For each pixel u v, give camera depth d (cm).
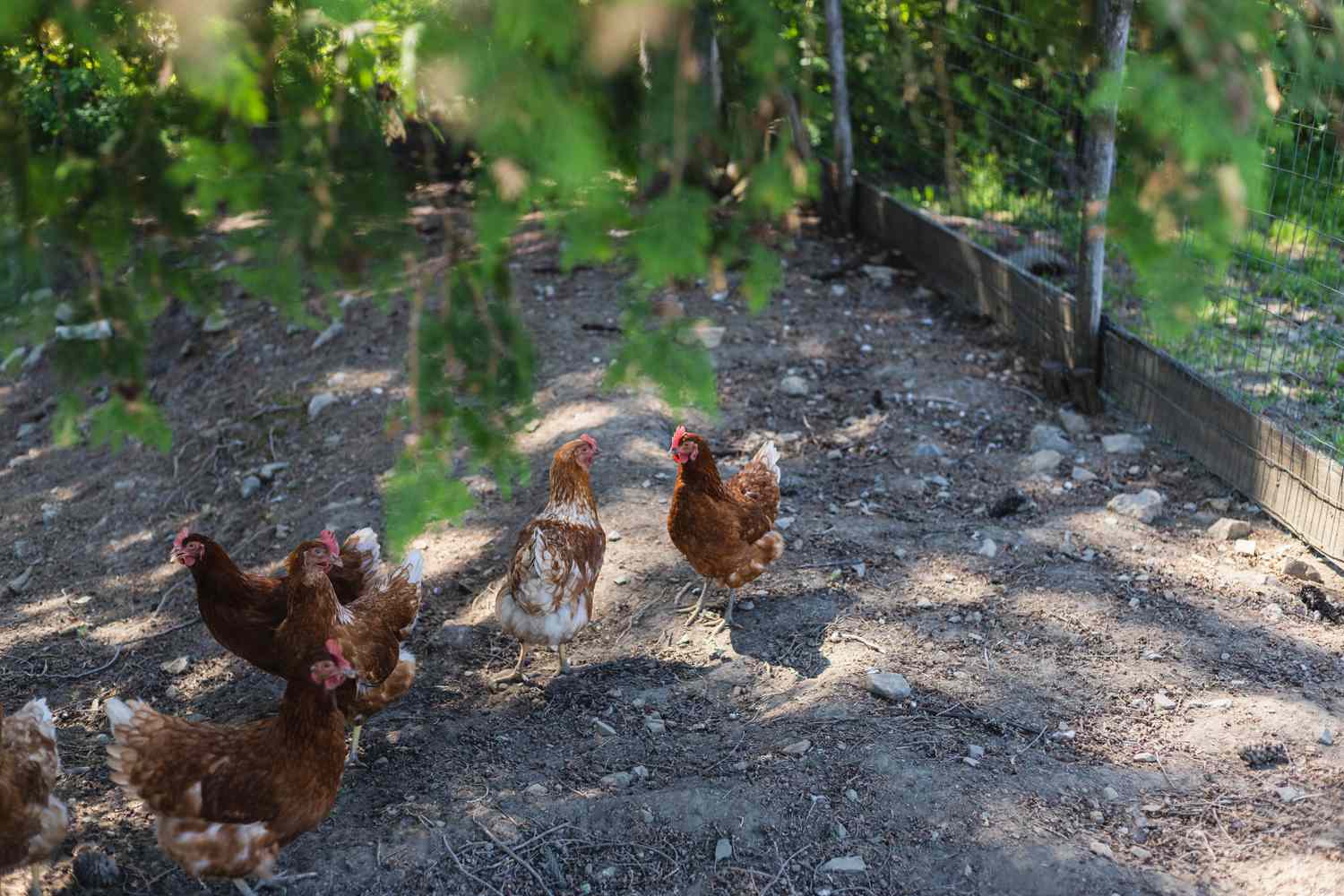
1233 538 616
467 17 156
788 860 401
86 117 250
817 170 173
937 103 616
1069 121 748
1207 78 146
